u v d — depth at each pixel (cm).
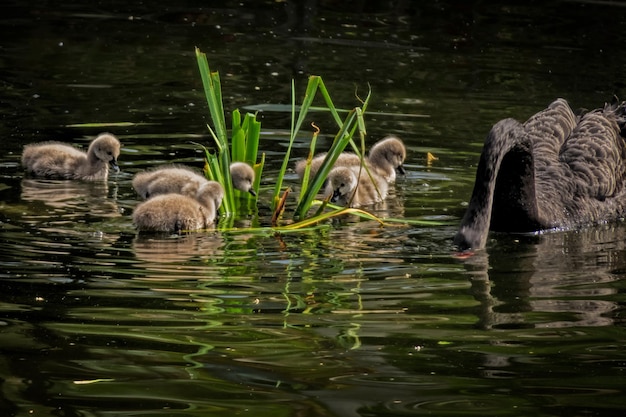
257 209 1341
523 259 1112
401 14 2591
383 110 1788
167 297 952
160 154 1541
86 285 985
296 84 1931
